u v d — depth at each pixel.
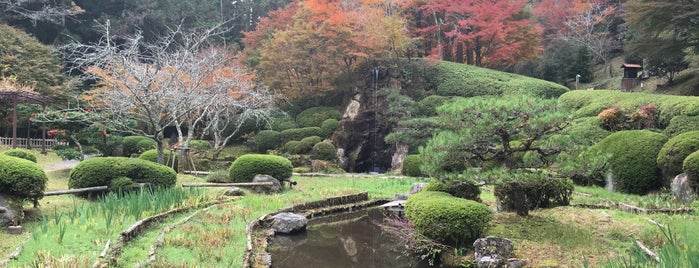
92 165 9.22
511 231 6.70
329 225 9.15
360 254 7.09
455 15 24.73
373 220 9.62
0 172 6.68
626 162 10.77
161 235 6.37
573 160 6.62
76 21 26.94
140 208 7.35
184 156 14.27
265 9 36.31
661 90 20.86
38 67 21.20
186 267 5.05
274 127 21.80
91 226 6.29
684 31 21.52
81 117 13.72
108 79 12.38
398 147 19.44
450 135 6.78
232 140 21.94
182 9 30.27
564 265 5.45
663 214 7.57
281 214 8.54
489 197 10.57
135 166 9.48
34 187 6.97
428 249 6.42
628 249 5.78
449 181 6.91
